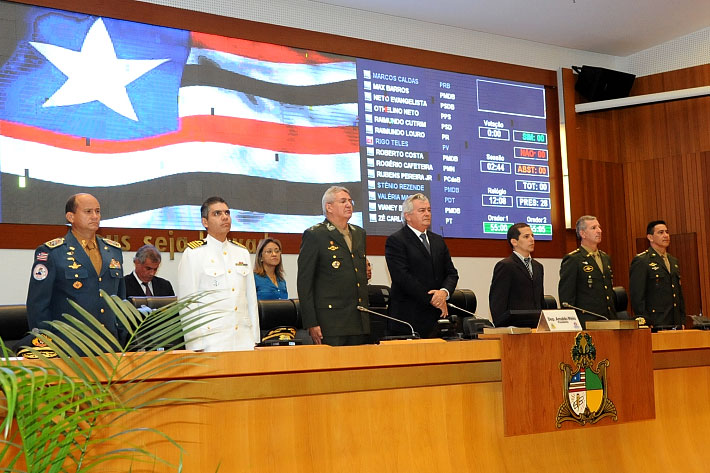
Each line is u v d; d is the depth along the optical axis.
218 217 3.41
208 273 3.34
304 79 6.63
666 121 8.20
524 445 2.95
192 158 6.04
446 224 7.22
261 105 6.40
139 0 5.93
